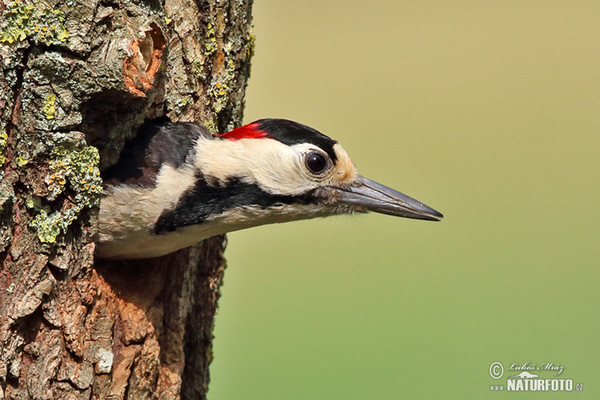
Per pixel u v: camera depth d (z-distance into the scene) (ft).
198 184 29.55
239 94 34.88
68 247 27.61
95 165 27.63
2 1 25.86
